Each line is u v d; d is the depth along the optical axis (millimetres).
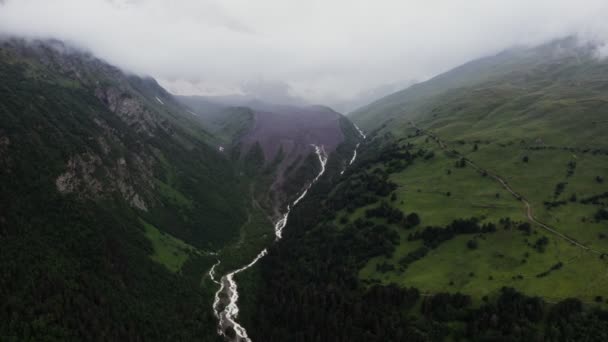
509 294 142750
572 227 173000
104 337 138750
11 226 153875
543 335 126875
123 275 173125
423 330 144375
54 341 126812
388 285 167375
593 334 122938
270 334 171250
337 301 173125
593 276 143875
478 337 134375
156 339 153250
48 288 140625
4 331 121562
